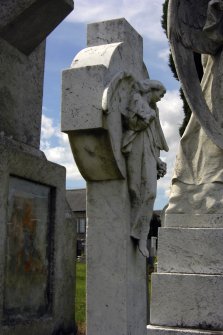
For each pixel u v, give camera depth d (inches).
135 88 178.1
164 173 192.7
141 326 180.7
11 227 127.3
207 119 214.5
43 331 134.9
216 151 213.2
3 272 120.6
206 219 206.8
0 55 137.4
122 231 169.3
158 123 190.5
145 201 177.9
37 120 156.0
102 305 169.0
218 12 219.0
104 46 171.8
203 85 227.0
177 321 195.8
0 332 117.1
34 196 138.0
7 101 140.0
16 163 128.4
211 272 197.6
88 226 173.5
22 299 130.2
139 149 174.9
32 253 135.7
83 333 237.6
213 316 191.6
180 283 197.9
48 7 140.1
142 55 197.8
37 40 148.3
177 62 217.6
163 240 206.4
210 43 223.0
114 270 168.9
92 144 161.8
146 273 189.0
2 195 122.0
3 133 134.6
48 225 144.3
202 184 212.2
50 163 144.1
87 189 174.6
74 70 161.8
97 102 157.8
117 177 169.6
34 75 155.1
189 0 224.4
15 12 135.6
